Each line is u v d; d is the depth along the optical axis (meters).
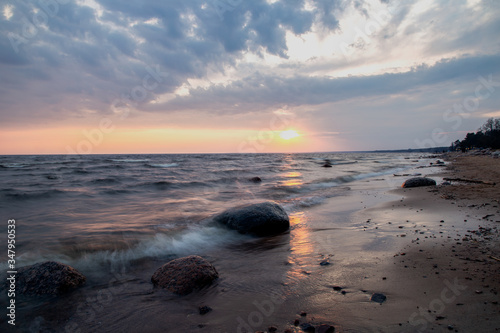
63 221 8.21
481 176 16.88
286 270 4.65
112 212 9.58
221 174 24.52
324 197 12.41
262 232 7.17
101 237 6.59
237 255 5.68
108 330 3.16
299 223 8.17
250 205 7.86
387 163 43.78
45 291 3.97
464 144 91.50
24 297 3.88
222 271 4.77
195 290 4.04
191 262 4.48
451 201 9.37
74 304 3.76
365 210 9.27
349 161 51.00
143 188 15.52
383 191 13.69
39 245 5.97
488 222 6.46
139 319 3.35
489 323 2.71
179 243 6.43
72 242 6.20
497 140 71.31
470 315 2.87
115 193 13.86
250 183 18.22
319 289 3.81
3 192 12.62
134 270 4.97
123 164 37.78
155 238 6.62
